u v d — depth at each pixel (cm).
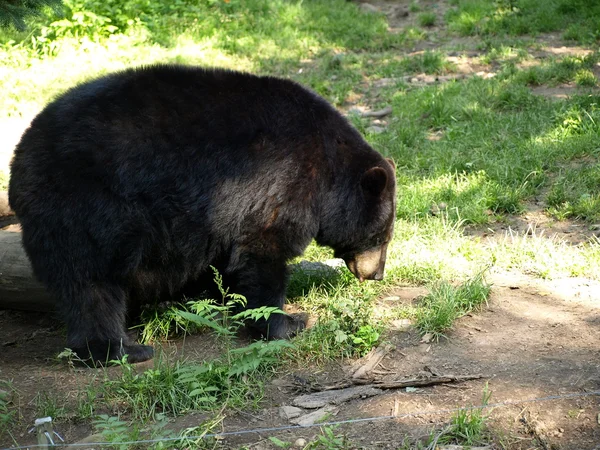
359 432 665
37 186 782
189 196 809
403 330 849
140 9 2161
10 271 920
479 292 895
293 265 1023
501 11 2208
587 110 1478
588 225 1128
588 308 874
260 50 1995
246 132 823
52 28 1986
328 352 796
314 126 855
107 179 785
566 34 1989
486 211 1198
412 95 1669
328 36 2127
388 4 2509
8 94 1662
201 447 640
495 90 1623
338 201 867
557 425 657
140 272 834
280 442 611
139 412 706
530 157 1312
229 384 726
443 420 672
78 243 786
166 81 830
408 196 1219
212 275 898
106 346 805
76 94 821
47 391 763
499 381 731
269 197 819
